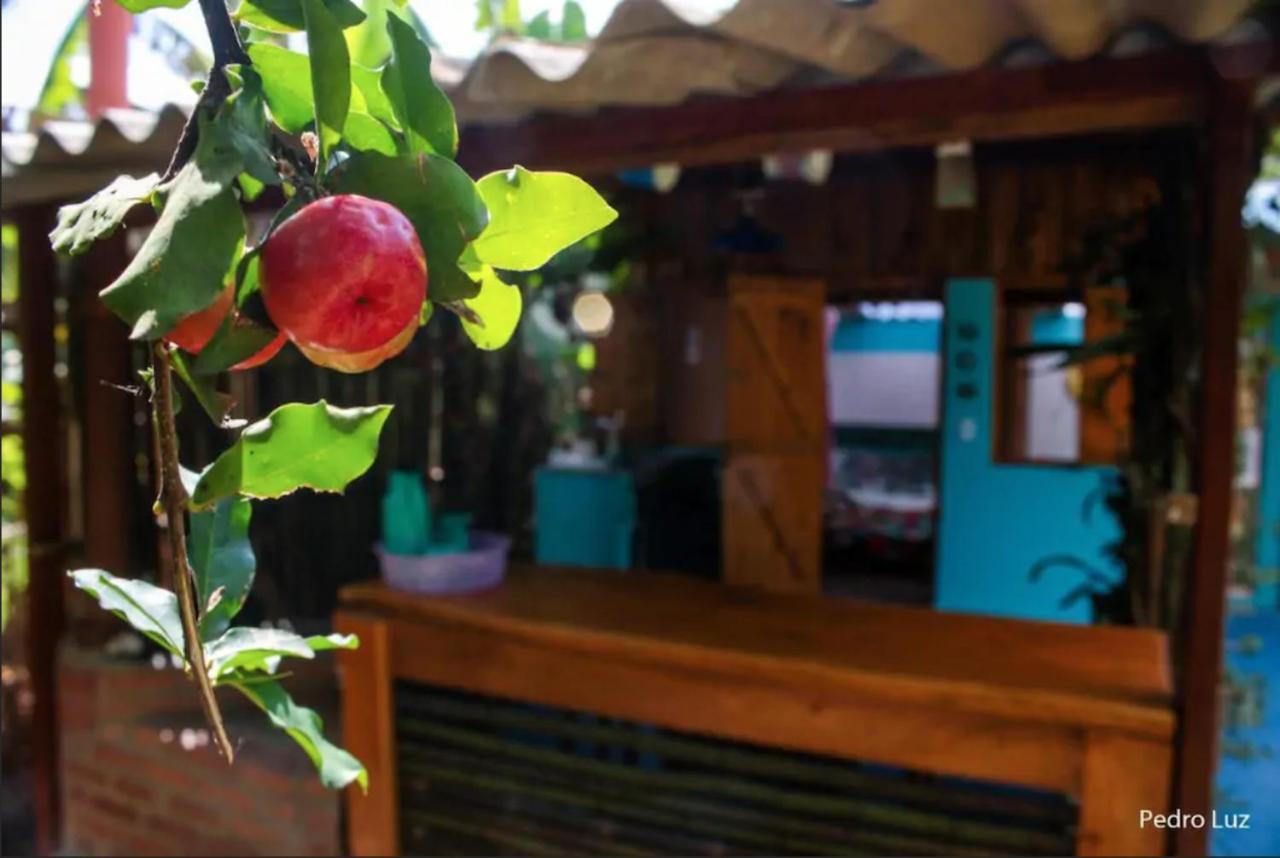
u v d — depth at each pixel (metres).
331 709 3.33
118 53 3.43
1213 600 1.91
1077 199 4.38
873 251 4.80
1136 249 2.99
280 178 0.50
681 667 2.30
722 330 5.18
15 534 4.31
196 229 0.42
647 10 1.83
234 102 0.49
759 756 2.30
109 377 3.41
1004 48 1.93
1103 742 1.93
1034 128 2.13
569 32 3.50
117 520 3.46
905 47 1.94
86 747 3.43
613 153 2.39
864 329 8.56
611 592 2.81
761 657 2.20
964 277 4.67
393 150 0.58
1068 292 4.91
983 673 2.10
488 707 2.63
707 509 5.07
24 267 3.46
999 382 5.12
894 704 2.10
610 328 5.10
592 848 2.51
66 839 3.52
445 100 0.57
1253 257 3.59
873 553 6.79
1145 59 1.87
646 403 5.34
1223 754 3.58
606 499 4.38
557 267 4.08
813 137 2.22
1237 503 5.10
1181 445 2.61
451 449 3.89
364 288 0.46
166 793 3.19
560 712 2.97
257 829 2.98
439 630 2.64
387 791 2.72
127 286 0.41
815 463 4.69
